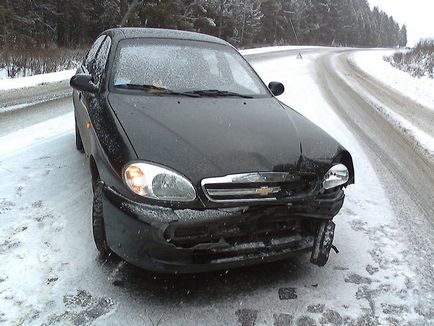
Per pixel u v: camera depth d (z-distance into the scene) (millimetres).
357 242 3736
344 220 4180
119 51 4074
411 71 26766
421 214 4445
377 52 54406
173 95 3668
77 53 20625
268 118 3443
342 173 3066
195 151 2768
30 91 10781
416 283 3150
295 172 2836
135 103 3387
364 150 6945
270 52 35406
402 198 4883
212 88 3932
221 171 2660
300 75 18766
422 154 6996
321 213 2961
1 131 6551
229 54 4539
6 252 3203
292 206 2814
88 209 3959
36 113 8055
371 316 2766
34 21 22922
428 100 14172
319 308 2816
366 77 21219
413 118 10516
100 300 2754
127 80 3773
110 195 2750
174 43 4359
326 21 74375
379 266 3361
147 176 2619
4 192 4238
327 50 50656
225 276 3094
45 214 3818
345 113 10297
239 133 3057
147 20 29266
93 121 3346
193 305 2771
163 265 2637
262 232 2840
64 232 3527
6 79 12844
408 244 3758
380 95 14633
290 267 3266
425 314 2814
